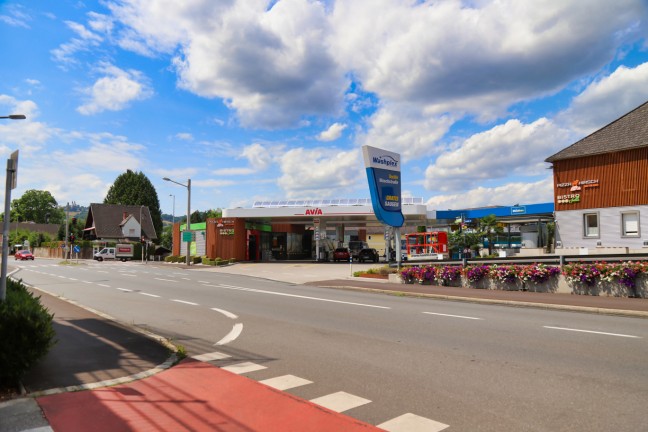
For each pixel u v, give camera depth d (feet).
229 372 21.49
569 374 20.51
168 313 40.73
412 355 24.45
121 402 17.22
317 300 50.31
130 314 40.27
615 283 48.57
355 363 22.97
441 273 64.69
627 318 36.88
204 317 38.40
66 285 71.61
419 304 46.65
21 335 17.95
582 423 14.98
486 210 144.46
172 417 15.90
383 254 239.91
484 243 151.02
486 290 57.52
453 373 20.94
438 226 182.50
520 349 25.53
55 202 423.64
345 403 17.22
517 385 19.04
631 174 85.66
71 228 233.55
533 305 44.70
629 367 21.56
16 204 406.82
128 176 298.97
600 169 89.66
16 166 23.15
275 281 80.48
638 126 87.04
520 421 15.25
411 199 145.28
